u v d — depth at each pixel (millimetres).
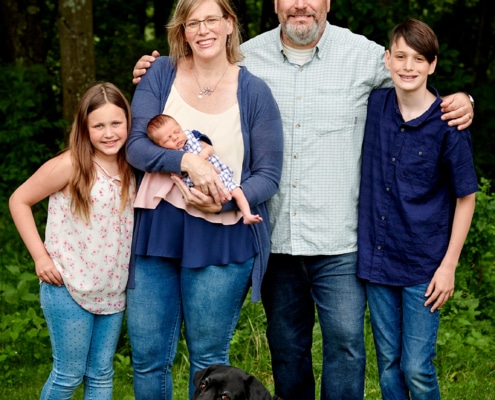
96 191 3760
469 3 11773
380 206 3902
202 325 3807
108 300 3855
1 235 8359
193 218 3732
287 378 4371
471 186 3775
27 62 11266
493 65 12414
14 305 6324
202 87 3842
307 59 4027
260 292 4184
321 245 4012
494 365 5750
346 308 4047
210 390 3582
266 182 3781
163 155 3666
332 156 3990
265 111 3818
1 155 9891
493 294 6512
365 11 9039
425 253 3826
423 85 3773
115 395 5230
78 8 9039
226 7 3779
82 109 3727
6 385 5410
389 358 3967
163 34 12539
